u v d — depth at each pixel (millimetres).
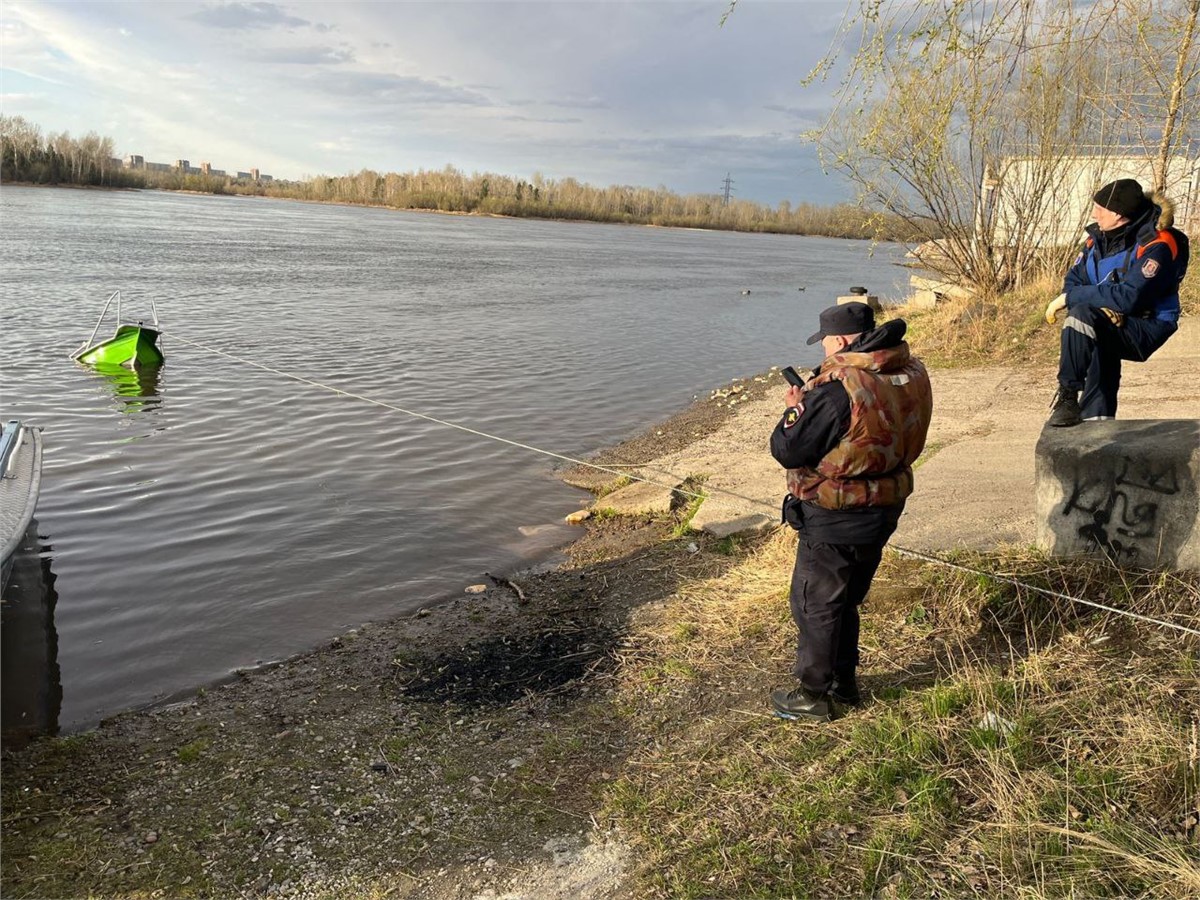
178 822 3822
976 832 3252
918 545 5492
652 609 5867
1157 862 2941
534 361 18359
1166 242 4793
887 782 3586
